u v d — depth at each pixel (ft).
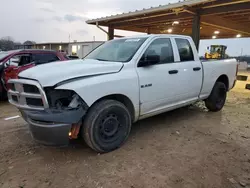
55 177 7.50
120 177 7.55
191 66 13.32
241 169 8.27
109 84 9.03
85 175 7.65
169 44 12.42
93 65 9.47
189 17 29.40
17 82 8.61
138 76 10.23
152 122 13.99
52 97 8.05
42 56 22.13
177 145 10.39
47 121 7.72
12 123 13.34
